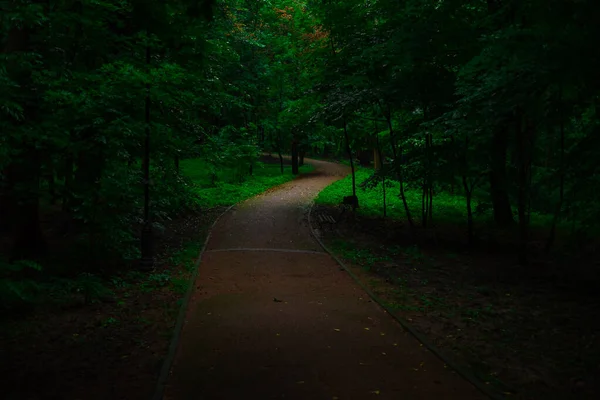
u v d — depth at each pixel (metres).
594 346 6.85
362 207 24.42
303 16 23.69
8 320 7.59
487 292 10.03
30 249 11.65
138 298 9.18
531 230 18.31
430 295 9.85
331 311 8.60
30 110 10.41
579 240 11.55
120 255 11.78
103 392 5.21
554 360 6.35
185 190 19.78
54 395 5.09
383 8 16.62
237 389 5.34
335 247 15.07
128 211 11.46
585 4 6.38
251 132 36.03
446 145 15.77
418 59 14.29
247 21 33.16
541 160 16.88
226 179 32.91
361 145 23.45
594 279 11.11
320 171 43.06
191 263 12.39
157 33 12.17
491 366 6.13
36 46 11.10
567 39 7.21
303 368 5.98
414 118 17.95
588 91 8.02
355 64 16.45
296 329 7.55
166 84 11.73
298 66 26.44
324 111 16.94
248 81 34.44
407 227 19.42
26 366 5.87
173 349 6.43
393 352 6.60
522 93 8.30
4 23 9.01
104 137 9.55
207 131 21.48
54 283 9.40
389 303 9.12
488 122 10.52
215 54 18.75
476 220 20.91
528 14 9.16
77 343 6.71
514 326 7.86
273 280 10.95
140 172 13.15
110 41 12.65
